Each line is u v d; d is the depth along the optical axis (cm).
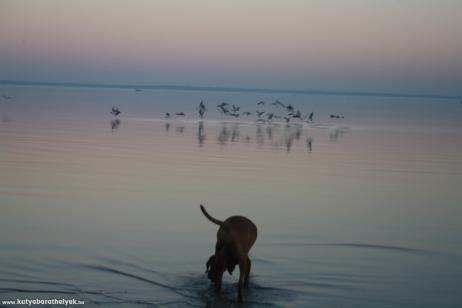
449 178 2258
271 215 1499
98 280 970
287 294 945
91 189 1786
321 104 14062
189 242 1217
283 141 3778
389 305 908
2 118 5125
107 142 3306
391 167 2552
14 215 1411
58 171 2131
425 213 1590
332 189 1928
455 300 935
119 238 1228
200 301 898
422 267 1109
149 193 1744
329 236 1311
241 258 919
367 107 12250
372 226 1420
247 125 5441
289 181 2066
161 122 5400
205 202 1633
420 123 6344
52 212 1454
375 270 1083
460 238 1330
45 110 6881
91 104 9338
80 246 1159
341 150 3253
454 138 4281
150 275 1007
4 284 930
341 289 977
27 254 1093
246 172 2262
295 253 1175
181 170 2256
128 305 865
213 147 3228
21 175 2011
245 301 908
